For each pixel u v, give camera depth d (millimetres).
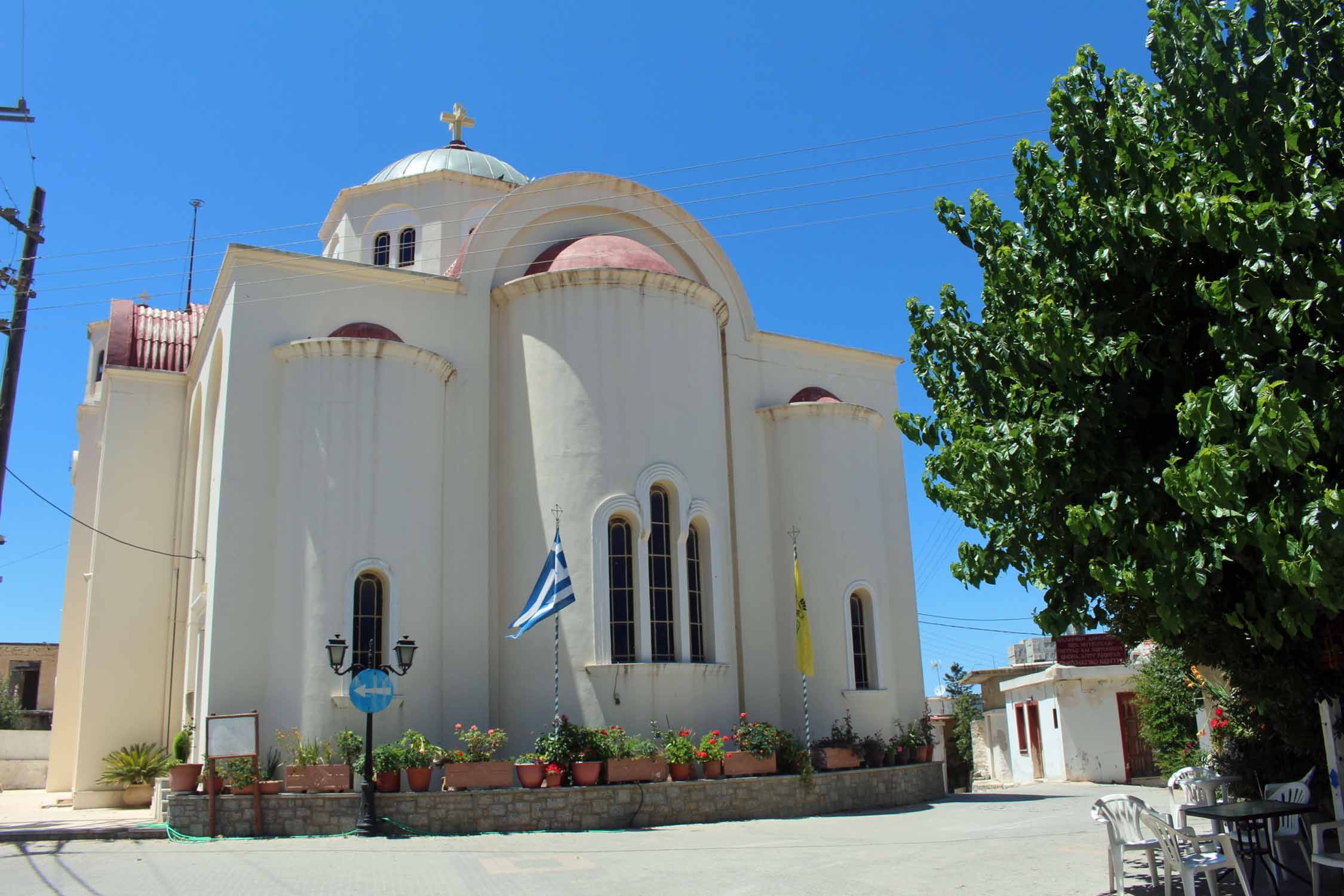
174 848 13992
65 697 24953
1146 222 8281
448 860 12859
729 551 20781
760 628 22109
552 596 17094
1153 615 9820
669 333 20312
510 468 19781
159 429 23406
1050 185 9523
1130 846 9242
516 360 20188
